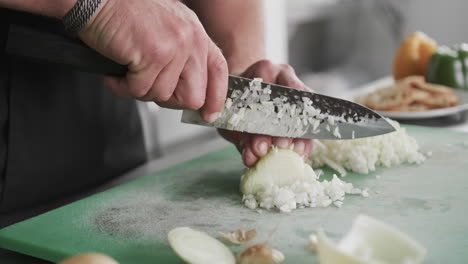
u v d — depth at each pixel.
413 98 1.64
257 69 1.24
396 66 1.98
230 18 1.41
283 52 2.74
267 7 2.55
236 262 0.81
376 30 3.42
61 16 0.90
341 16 3.23
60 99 1.25
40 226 0.94
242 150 1.19
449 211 0.98
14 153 1.19
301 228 0.93
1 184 1.18
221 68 1.00
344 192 1.07
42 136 1.23
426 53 1.93
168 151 1.59
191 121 1.09
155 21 0.89
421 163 1.24
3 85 1.17
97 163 1.33
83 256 0.60
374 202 1.03
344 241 0.68
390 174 1.18
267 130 1.09
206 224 0.95
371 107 1.66
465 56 1.80
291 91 1.10
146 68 0.92
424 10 3.32
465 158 1.26
